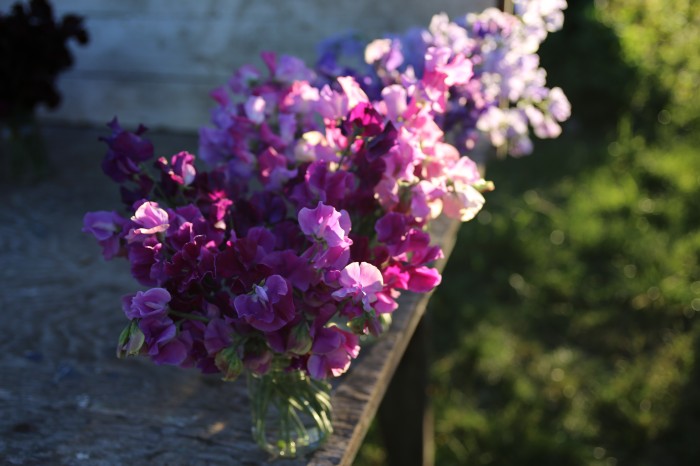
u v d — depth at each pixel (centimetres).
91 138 271
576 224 400
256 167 145
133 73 265
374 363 159
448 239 187
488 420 291
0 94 224
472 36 183
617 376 311
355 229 140
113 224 137
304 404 143
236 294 129
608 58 545
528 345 332
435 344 331
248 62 251
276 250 135
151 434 150
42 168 238
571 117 543
